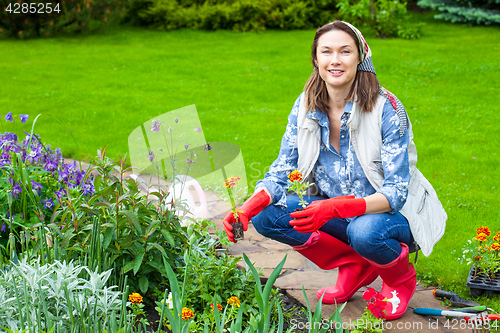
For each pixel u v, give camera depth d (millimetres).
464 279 2885
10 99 8812
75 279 2154
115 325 1997
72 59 12969
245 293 2664
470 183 4668
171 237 2609
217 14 17922
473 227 3656
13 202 2986
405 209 2383
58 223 2582
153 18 18578
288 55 13234
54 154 3328
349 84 2381
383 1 15531
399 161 2287
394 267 2363
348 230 2346
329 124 2506
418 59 11828
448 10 17500
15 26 16562
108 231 2516
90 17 17391
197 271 2586
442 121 7105
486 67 10625
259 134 6633
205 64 12242
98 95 9188
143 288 2594
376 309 2258
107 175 2812
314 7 18328
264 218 2572
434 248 3311
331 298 2641
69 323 2092
